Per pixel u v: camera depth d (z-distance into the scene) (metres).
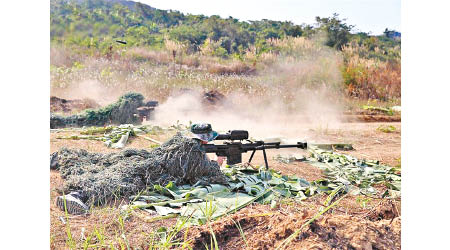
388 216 4.57
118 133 8.85
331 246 3.17
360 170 6.82
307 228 3.32
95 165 5.67
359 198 5.33
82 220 4.30
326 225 3.39
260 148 6.24
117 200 4.82
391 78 19.45
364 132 12.07
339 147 9.32
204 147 5.81
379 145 10.01
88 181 4.95
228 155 6.02
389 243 3.35
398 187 5.78
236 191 5.25
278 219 3.60
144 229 4.06
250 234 3.54
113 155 5.84
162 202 4.70
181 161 5.35
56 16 18.44
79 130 9.39
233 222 3.67
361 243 3.24
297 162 7.46
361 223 3.48
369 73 19.66
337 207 4.86
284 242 3.27
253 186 5.31
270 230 3.53
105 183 4.90
